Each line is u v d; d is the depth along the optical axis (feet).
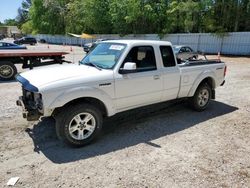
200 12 96.58
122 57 15.05
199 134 16.16
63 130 13.44
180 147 14.28
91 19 141.90
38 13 190.29
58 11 177.17
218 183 11.00
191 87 19.22
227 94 27.04
